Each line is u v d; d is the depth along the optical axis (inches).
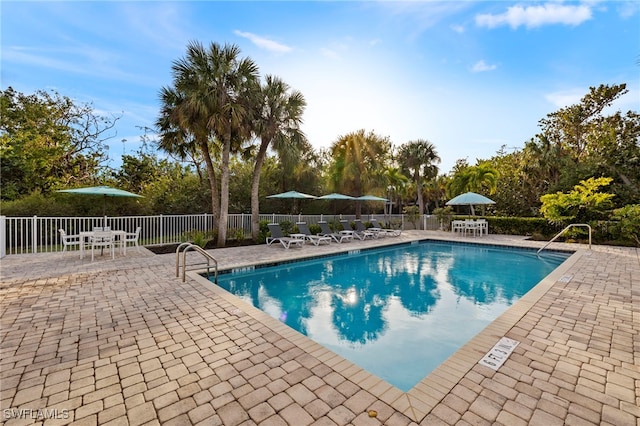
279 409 90.3
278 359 120.9
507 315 167.0
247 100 458.6
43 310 175.9
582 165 717.9
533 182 896.9
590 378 106.8
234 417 86.8
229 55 422.9
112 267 298.0
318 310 224.5
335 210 727.7
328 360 120.2
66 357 121.7
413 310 223.6
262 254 389.4
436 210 743.1
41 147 637.9
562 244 475.5
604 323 156.6
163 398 95.7
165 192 617.0
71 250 419.2
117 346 131.8
